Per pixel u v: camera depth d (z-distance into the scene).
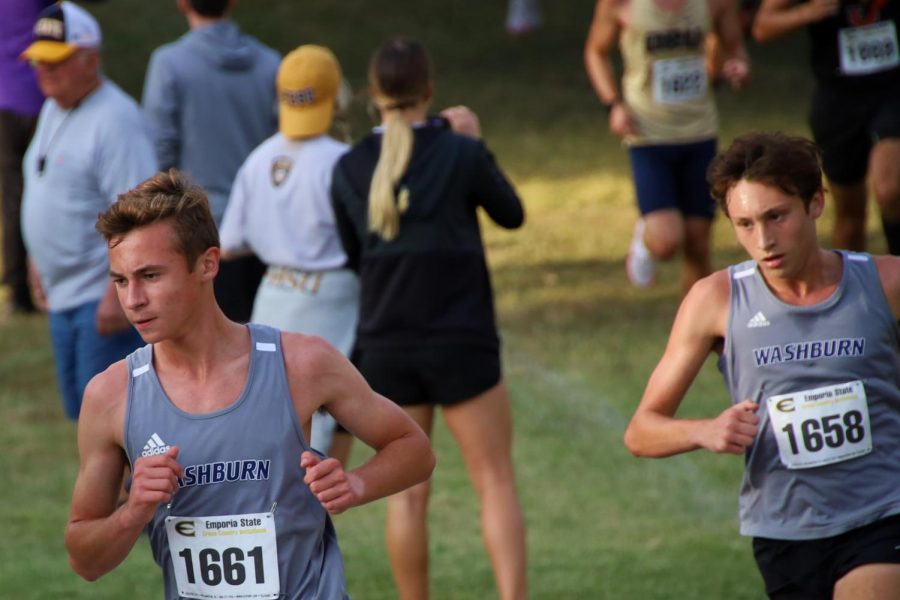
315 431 17.70
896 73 25.52
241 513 9.59
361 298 16.28
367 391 10.03
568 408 25.58
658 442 11.43
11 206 32.88
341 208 16.62
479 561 18.84
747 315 11.56
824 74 26.17
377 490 9.83
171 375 9.72
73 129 19.53
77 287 19.78
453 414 16.03
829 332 11.39
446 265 15.84
